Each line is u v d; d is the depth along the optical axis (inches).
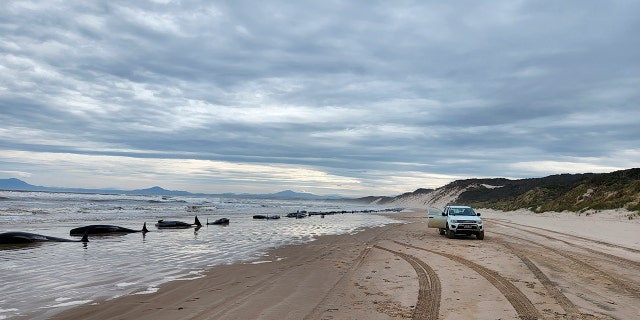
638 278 384.2
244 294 321.4
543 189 2164.1
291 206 3366.1
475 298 303.7
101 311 272.2
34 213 1322.6
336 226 1142.3
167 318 254.5
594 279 377.7
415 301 296.4
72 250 575.8
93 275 399.2
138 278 386.0
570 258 506.9
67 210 1499.8
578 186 1681.8
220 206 2564.0
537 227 1051.3
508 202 2591.0
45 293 323.9
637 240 708.7
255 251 591.2
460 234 783.1
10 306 284.4
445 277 384.5
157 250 583.2
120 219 1199.6
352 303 291.6
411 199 6510.8
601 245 646.5
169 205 2303.2
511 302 291.6
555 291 326.6
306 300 301.0
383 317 256.5
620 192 1290.6
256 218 1445.6
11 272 412.5
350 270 433.7
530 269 426.6
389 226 1182.9
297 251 597.9
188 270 431.5
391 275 400.5
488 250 592.1
